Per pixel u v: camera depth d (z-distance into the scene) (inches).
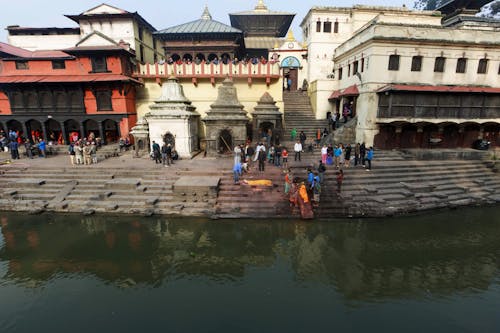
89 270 353.1
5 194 536.1
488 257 392.5
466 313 288.2
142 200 522.9
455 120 783.7
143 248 402.3
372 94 782.5
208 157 753.0
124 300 301.1
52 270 352.2
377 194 556.1
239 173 576.4
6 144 828.6
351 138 858.8
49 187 566.6
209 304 296.7
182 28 1002.1
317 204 509.7
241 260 382.3
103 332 256.7
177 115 714.2
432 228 469.4
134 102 909.2
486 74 812.6
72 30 1079.0
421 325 270.8
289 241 429.4
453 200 568.4
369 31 775.7
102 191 545.0
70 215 493.0
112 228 454.3
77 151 657.0
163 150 636.7
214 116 749.9
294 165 637.3
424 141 834.8
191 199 521.0
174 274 349.7
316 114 1049.5
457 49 784.3
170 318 275.6
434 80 796.6
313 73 1146.0
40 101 847.1
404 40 753.0
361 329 264.8
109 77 810.8
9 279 333.4
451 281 343.0
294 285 331.9
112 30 1003.9
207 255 390.9
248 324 269.4
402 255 395.9
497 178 695.7
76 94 842.2
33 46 1099.3
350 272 358.9
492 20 944.9
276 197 526.0
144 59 1114.1
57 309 286.0
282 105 903.7
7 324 265.1
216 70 879.1
